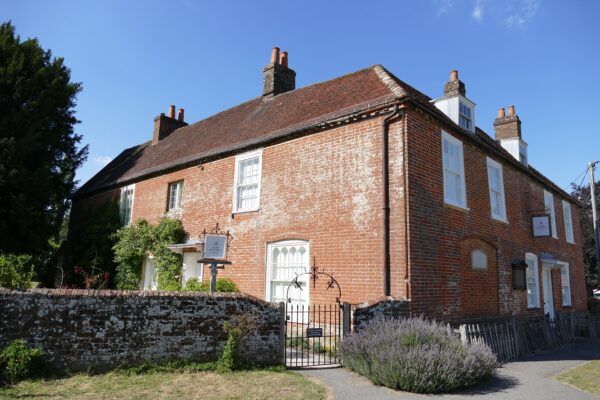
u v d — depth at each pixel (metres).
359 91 13.33
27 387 6.55
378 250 10.76
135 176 19.84
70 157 21.75
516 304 14.76
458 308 11.76
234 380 7.53
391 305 9.73
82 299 7.55
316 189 12.42
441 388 7.55
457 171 13.02
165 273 16.09
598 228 23.06
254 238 13.81
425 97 14.56
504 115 20.83
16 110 19.08
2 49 19.19
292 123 13.95
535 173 18.80
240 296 8.76
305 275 12.18
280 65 19.16
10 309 7.09
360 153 11.64
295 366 8.88
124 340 7.73
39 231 18.38
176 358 8.07
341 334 10.33
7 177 17.23
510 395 7.57
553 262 17.98
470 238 12.89
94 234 20.27
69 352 7.34
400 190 10.68
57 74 20.77
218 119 20.86
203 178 16.39
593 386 8.54
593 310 21.75
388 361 7.67
